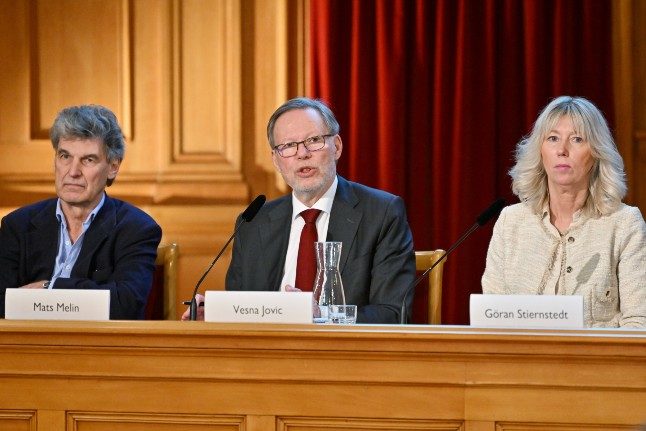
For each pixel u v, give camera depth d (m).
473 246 12.69
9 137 13.35
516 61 12.81
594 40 12.65
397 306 8.14
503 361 5.50
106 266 8.84
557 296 6.16
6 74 13.38
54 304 6.73
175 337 5.68
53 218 9.05
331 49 12.73
